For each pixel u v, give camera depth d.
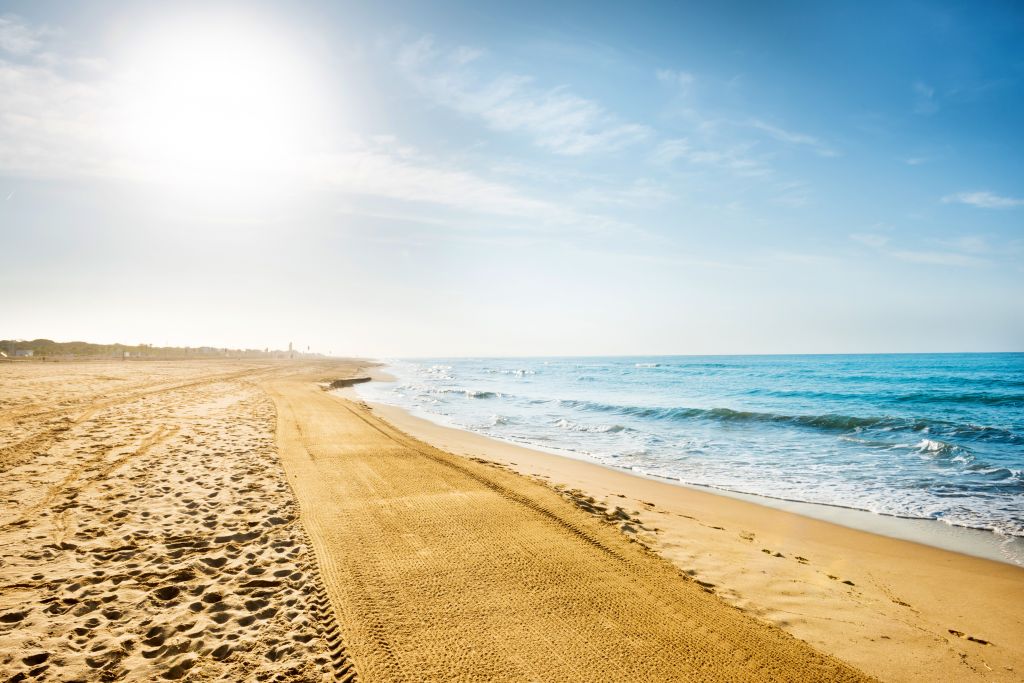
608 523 7.48
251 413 16.95
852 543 7.46
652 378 52.06
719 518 8.53
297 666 3.88
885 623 5.06
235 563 5.58
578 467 12.36
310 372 51.53
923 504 9.45
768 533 7.84
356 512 7.40
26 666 3.67
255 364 65.88
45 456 9.43
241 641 4.16
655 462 13.21
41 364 41.09
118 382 25.17
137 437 11.65
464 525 7.03
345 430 14.65
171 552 5.75
